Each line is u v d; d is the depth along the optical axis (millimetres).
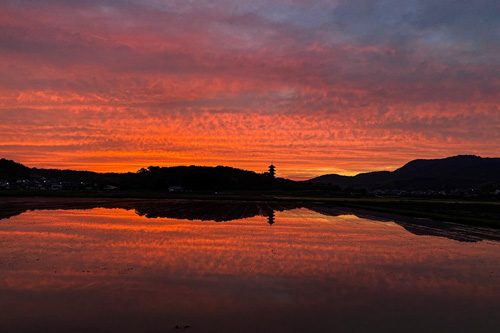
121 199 74625
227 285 12148
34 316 9062
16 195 74188
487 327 9039
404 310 10164
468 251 19969
